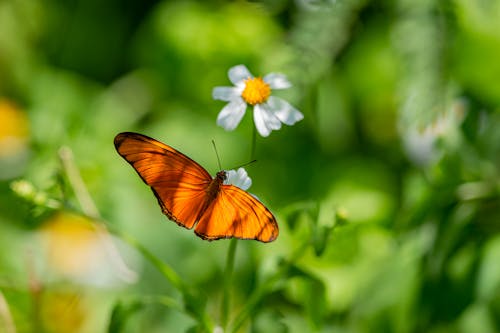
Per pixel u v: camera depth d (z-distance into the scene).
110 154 0.92
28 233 0.86
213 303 0.84
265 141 0.95
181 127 0.96
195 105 0.99
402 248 0.81
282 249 0.83
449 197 0.79
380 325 0.80
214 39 0.94
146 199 0.90
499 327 0.80
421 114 0.63
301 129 0.94
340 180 0.93
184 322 0.83
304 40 0.63
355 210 0.89
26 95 1.00
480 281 0.77
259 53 0.93
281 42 0.66
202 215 0.65
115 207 0.88
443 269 0.79
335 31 0.63
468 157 0.78
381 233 0.86
